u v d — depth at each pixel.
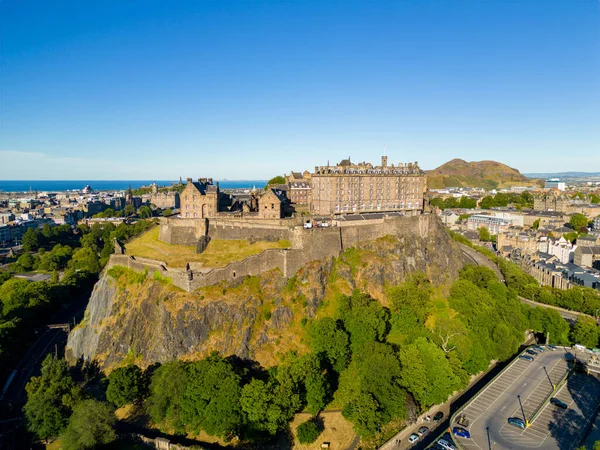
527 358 146.38
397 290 154.12
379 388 111.56
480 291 165.25
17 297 188.38
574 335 159.75
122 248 180.62
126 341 137.25
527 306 172.88
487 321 148.12
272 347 129.25
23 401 127.31
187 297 134.25
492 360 150.75
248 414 101.44
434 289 173.62
